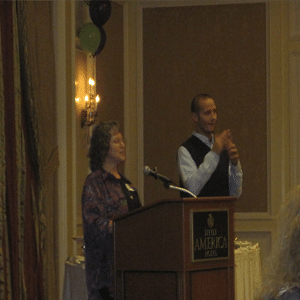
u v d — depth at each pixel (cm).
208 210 623
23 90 979
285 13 1594
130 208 770
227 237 641
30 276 973
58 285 1098
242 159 1595
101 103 1459
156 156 1617
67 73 1186
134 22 1630
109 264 708
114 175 782
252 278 952
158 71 1628
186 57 1619
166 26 1625
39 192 994
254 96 1594
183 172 925
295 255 293
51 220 1081
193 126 1605
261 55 1595
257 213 1578
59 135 1120
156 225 618
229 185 957
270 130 1579
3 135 885
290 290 285
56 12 1129
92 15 1302
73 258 905
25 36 968
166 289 612
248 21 1599
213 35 1612
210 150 951
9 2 932
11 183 923
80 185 1307
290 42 1594
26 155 983
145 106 1630
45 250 1002
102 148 779
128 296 635
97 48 1289
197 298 609
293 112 1583
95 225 714
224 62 1606
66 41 1186
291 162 1577
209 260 620
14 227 916
